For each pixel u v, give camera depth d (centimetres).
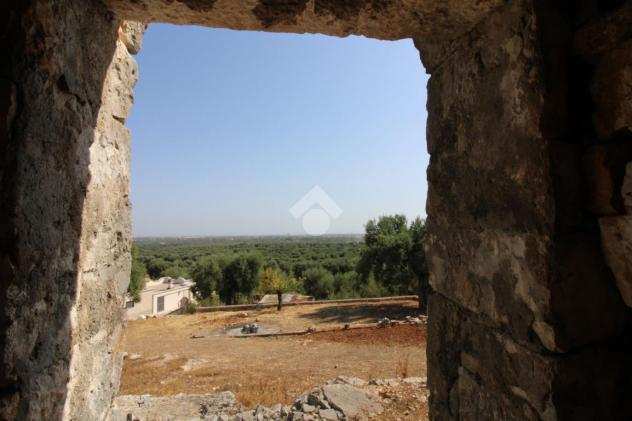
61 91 127
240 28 157
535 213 118
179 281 3284
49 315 127
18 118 105
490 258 142
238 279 2247
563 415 112
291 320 1446
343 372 712
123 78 195
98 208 169
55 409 133
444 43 172
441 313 181
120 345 205
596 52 113
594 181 113
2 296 103
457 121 164
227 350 1005
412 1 135
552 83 116
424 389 455
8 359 105
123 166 200
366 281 1895
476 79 149
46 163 120
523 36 123
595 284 115
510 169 129
